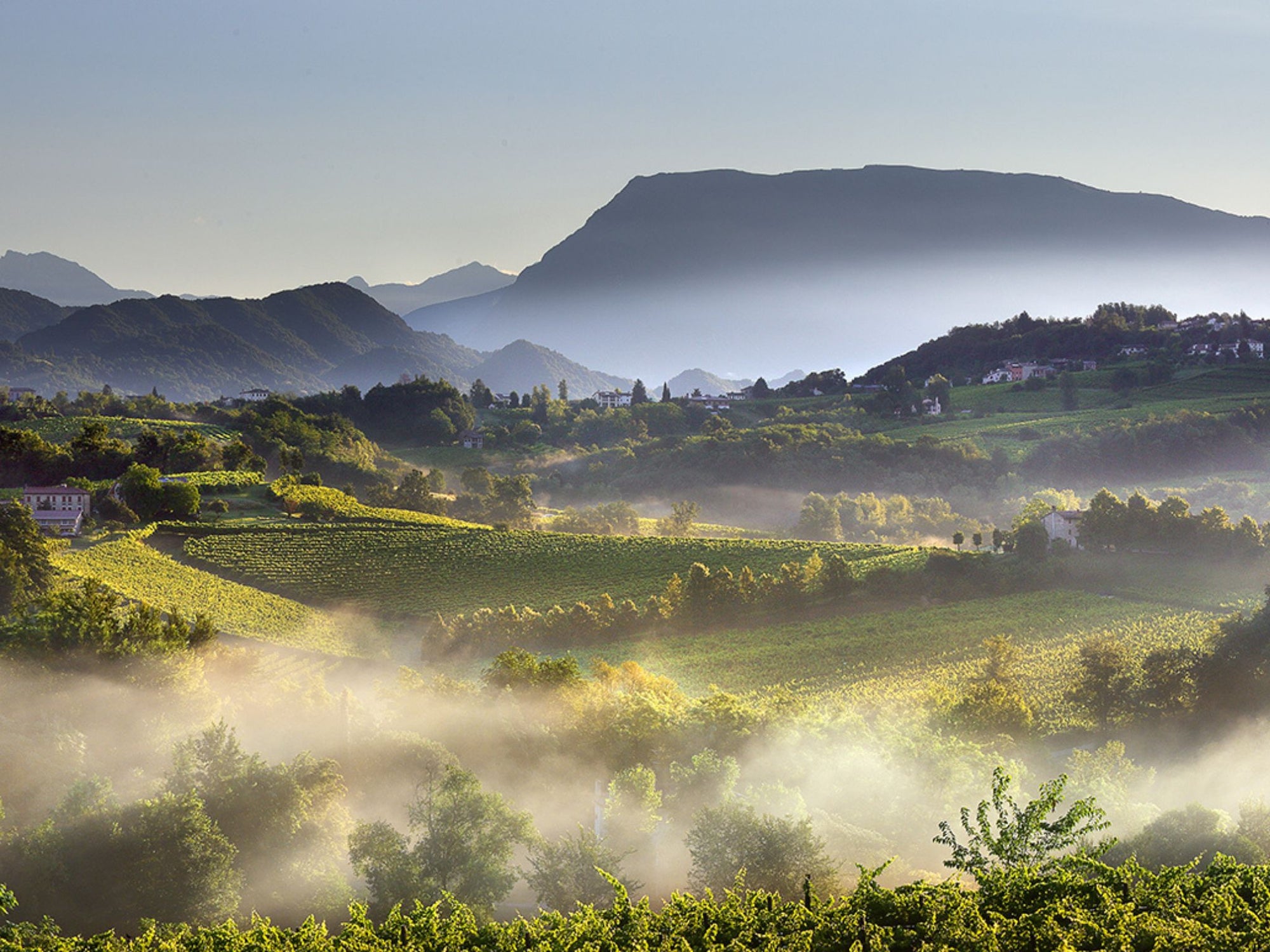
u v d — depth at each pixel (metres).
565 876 37.56
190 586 119.75
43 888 34.97
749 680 90.81
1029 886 24.14
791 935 23.67
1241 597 102.38
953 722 65.62
